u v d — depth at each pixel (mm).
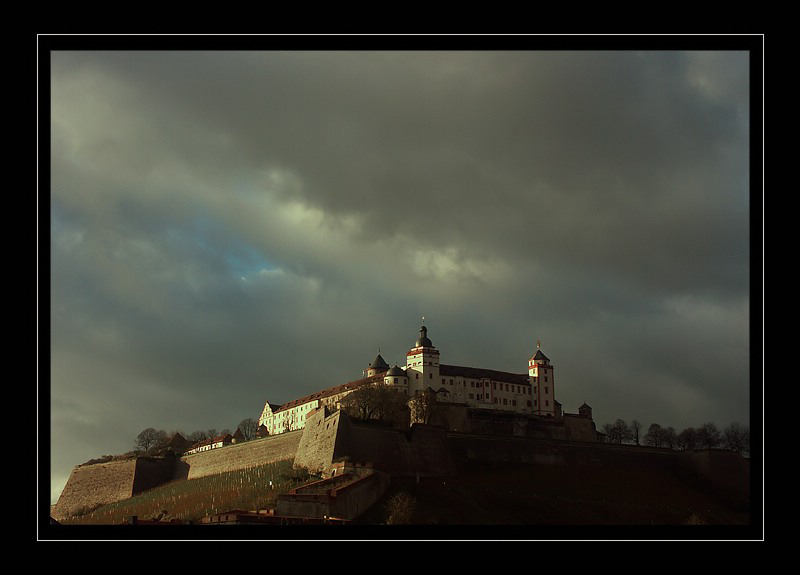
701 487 139750
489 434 136500
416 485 116500
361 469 108812
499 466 134000
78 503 139375
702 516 128875
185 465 145875
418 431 127688
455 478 125250
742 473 138375
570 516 119812
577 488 130875
